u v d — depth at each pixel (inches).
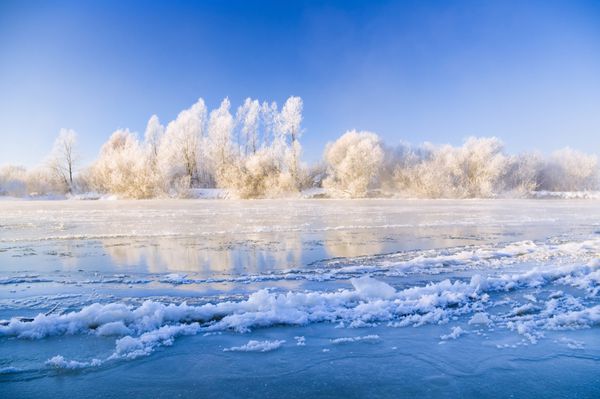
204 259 530.0
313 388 197.0
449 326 273.3
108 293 368.2
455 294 326.3
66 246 639.1
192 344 246.4
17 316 306.3
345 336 257.6
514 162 2632.9
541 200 2218.3
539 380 202.2
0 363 222.7
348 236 735.7
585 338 251.4
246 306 298.2
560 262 486.9
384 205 1705.2
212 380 204.7
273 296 313.4
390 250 591.2
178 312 284.7
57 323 268.2
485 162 2507.4
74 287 390.3
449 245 635.5
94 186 2755.9
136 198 2407.7
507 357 227.0
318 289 376.2
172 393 193.3
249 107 2859.3
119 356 229.9
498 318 286.7
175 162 2721.5
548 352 232.5
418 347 240.4
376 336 254.7
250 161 2471.7
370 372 211.8
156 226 911.7
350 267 467.2
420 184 2465.6
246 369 215.6
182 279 416.2
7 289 383.9
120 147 2854.3
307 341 250.1
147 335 250.5
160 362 223.5
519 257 518.6
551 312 296.4
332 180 2519.7
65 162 2787.9
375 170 2485.2
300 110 2642.7
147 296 357.7
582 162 2748.5
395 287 380.2
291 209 1455.5
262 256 547.8
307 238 711.1
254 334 261.3
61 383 202.7
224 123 2758.4
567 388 195.0
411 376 207.3
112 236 745.0
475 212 1294.3
